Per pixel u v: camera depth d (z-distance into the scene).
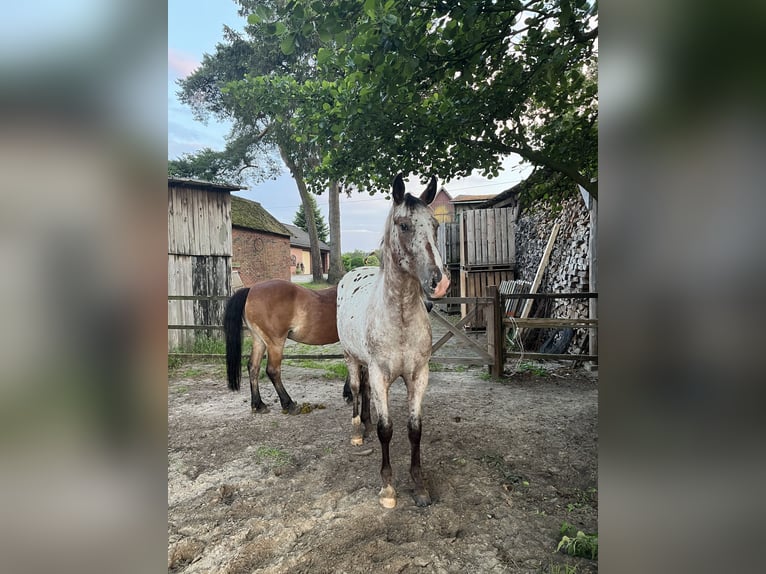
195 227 6.54
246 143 13.45
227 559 1.73
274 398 4.09
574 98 3.29
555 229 6.08
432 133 3.05
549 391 4.01
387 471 2.14
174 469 2.54
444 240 9.34
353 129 2.97
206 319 6.66
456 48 2.48
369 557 1.69
